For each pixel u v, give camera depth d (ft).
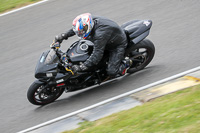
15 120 69.41
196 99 55.67
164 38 91.09
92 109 66.69
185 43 86.22
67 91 72.28
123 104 65.00
